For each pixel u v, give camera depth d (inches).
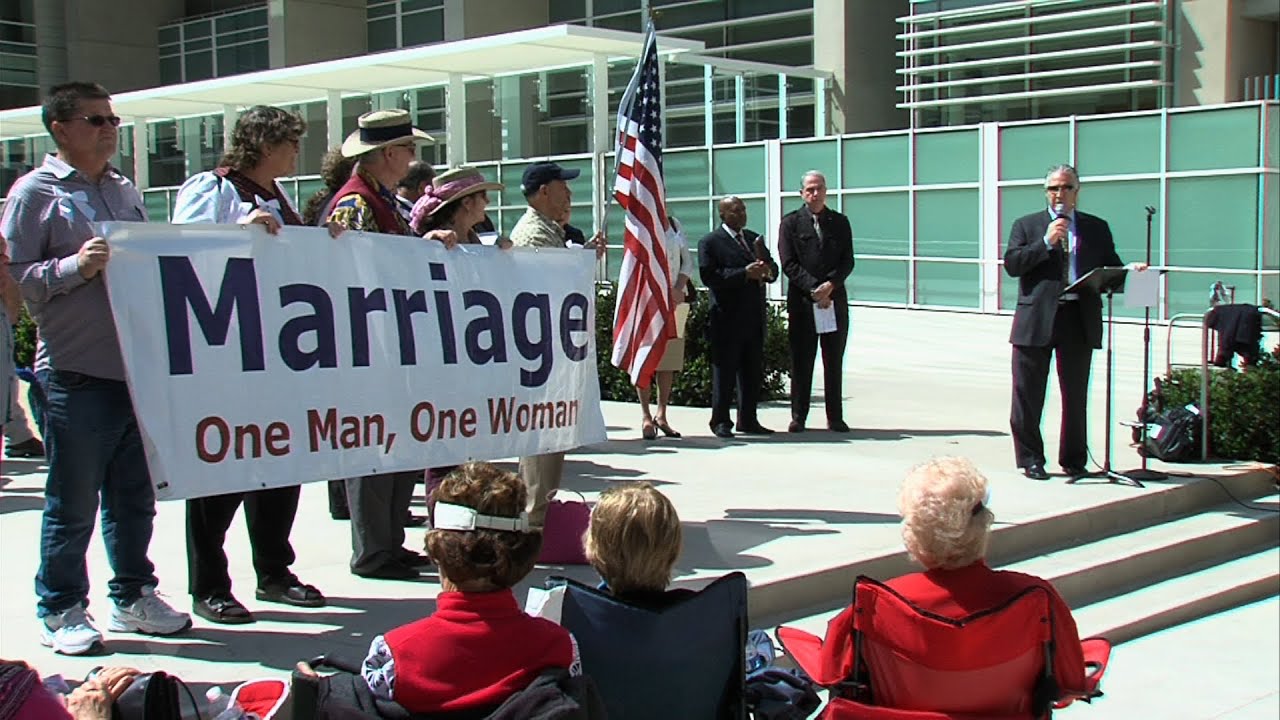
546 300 239.3
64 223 188.2
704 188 1053.8
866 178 979.9
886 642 142.3
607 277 966.4
